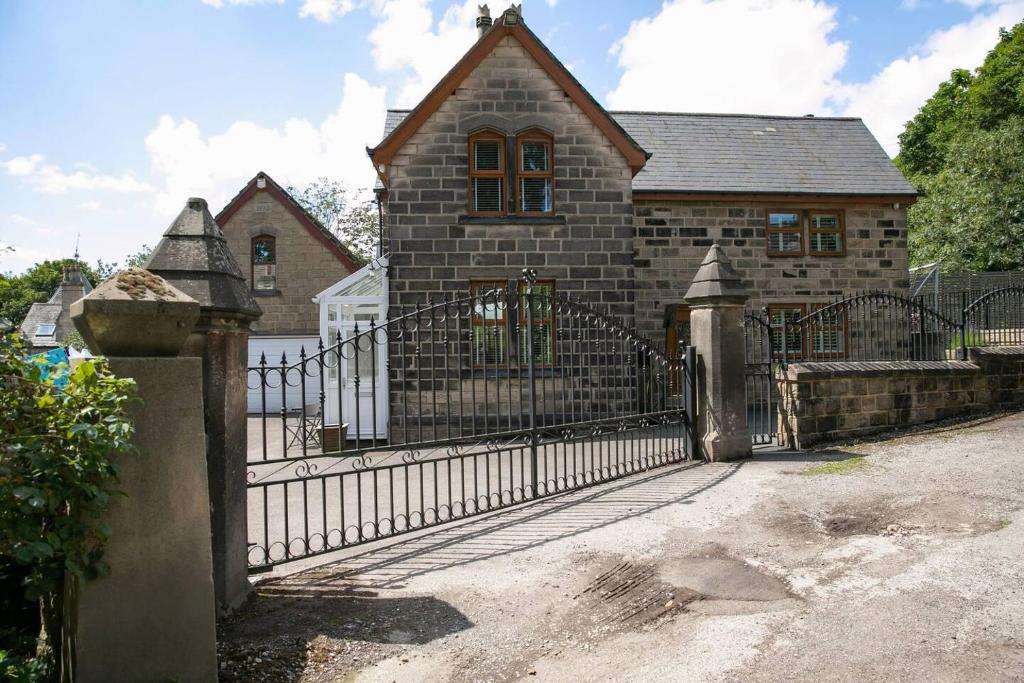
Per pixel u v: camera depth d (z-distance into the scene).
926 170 42.44
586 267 13.35
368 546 6.00
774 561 5.06
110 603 3.18
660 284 16.19
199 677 3.37
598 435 8.03
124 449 2.92
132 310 3.24
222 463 4.32
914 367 9.66
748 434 8.80
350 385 14.02
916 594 4.34
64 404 2.89
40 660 3.73
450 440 6.50
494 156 13.44
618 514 6.52
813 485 6.94
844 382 9.30
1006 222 29.77
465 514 6.59
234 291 4.35
